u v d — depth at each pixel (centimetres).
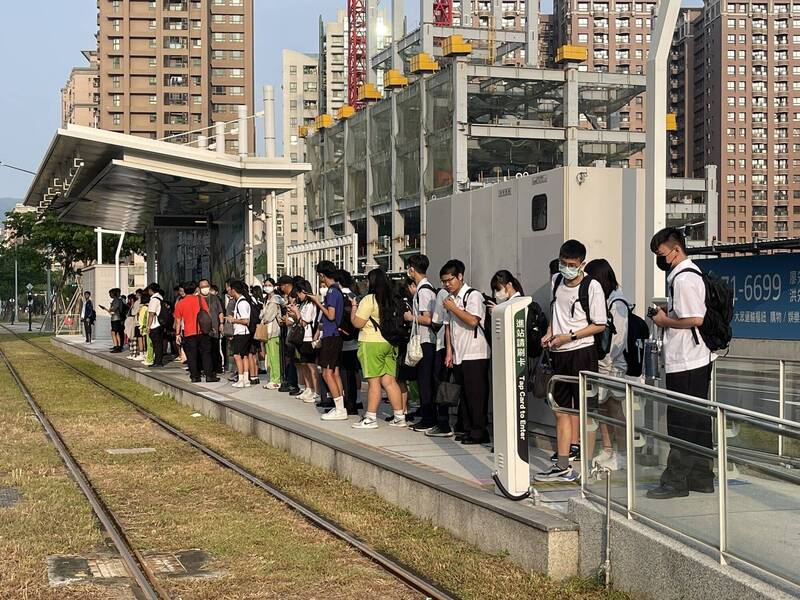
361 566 682
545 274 1032
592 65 16800
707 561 512
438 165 8094
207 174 2138
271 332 1706
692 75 17250
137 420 1507
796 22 16200
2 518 814
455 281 976
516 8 17550
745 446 488
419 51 8994
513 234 1102
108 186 2448
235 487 962
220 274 2589
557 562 628
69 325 4934
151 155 2088
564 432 782
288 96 19012
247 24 13362
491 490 751
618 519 599
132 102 12762
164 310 2342
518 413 711
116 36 12650
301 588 635
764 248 1900
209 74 13062
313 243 2291
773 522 465
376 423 1149
